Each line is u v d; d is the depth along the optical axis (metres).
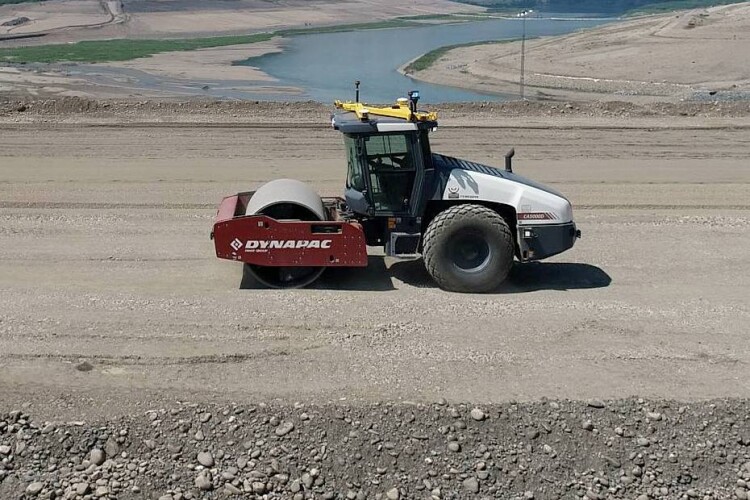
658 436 6.57
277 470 6.14
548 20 135.38
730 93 36.69
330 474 6.14
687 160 18.89
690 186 16.12
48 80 39.72
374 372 7.37
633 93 38.59
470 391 7.07
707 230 12.63
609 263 10.93
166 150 19.30
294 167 17.66
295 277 9.63
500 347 7.95
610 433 6.59
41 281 9.73
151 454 6.24
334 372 7.36
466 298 9.35
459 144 20.36
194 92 38.41
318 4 145.38
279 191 9.77
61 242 11.52
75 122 22.44
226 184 15.84
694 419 6.74
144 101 25.50
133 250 11.19
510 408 6.81
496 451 6.40
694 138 21.30
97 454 6.18
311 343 7.94
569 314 8.85
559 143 20.61
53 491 5.86
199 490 5.92
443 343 8.02
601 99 36.78
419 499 5.96
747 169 17.92
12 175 16.33
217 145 19.97
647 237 12.23
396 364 7.54
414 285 9.84
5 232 11.98
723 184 16.36
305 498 5.93
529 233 9.50
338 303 9.05
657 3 171.38
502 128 22.33
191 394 6.95
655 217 13.48
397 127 9.26
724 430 6.64
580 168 17.94
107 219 12.90
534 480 6.17
